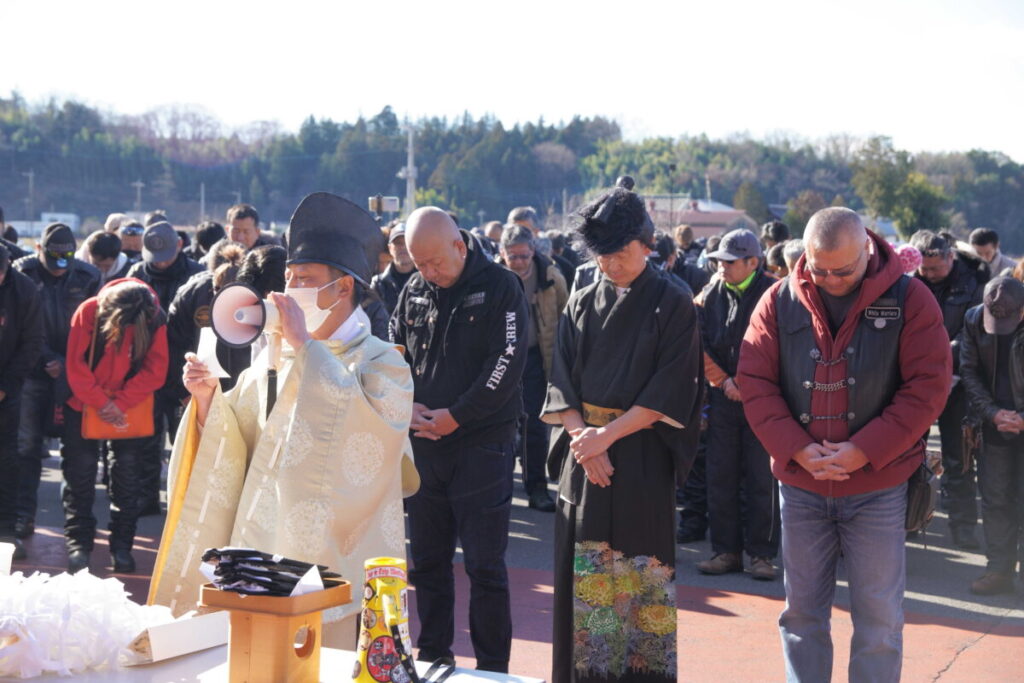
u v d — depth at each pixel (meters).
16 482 6.61
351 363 3.31
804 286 3.86
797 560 3.94
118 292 6.23
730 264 6.36
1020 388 5.98
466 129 108.06
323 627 3.22
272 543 3.16
